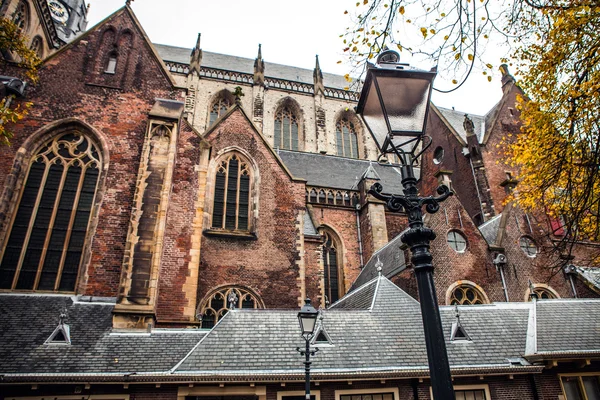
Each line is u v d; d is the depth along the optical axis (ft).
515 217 92.63
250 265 82.94
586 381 55.42
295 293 83.05
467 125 125.70
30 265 62.44
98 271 62.39
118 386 46.42
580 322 61.52
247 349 51.65
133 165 71.00
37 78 69.72
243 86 191.93
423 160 146.30
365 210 115.34
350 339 54.95
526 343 58.23
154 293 58.75
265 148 96.07
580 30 49.11
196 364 48.34
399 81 25.68
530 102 61.11
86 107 73.26
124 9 84.38
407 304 63.26
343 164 145.69
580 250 101.65
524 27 51.29
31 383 43.91
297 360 50.65
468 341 57.16
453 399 19.16
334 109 200.95
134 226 62.44
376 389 50.57
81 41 78.54
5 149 66.49
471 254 83.92
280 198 91.40
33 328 52.03
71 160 69.87
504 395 52.49
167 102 75.87
